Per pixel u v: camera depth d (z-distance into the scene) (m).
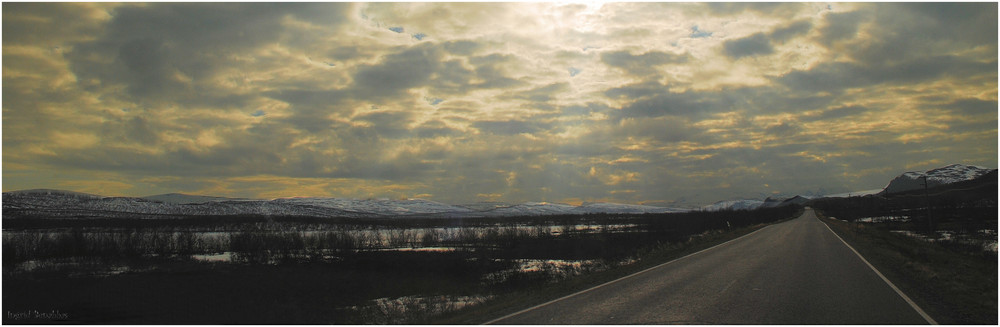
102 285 24.48
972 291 12.63
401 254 43.31
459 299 20.00
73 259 38.38
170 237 53.66
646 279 15.80
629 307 11.00
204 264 36.09
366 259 39.09
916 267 17.31
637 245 42.56
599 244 46.34
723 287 13.59
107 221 84.88
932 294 12.16
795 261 20.36
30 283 24.81
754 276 15.80
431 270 33.12
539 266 31.69
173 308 18.36
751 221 76.19
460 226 97.50
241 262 38.19
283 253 42.38
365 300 22.66
